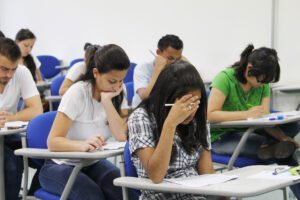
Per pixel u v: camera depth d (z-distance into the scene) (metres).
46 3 6.49
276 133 2.66
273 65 2.55
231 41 4.45
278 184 1.43
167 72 1.62
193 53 4.76
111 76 2.09
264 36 4.21
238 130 2.70
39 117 2.23
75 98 2.10
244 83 2.71
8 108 2.75
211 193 1.37
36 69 5.09
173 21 4.91
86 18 5.91
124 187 1.71
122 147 1.99
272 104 4.12
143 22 5.21
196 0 4.68
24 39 4.82
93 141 1.96
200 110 1.70
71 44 6.20
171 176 1.69
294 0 4.01
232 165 2.52
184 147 1.71
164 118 1.61
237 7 4.37
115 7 5.51
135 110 1.71
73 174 1.92
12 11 7.11
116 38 5.55
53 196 2.06
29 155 1.98
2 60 2.47
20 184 2.54
